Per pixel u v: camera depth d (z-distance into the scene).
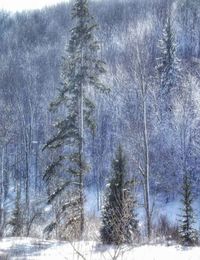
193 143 47.31
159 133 48.97
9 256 14.58
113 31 101.31
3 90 77.31
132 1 126.81
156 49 61.56
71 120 22.98
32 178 57.62
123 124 49.41
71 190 23.94
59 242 17.80
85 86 23.50
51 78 82.12
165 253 14.68
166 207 42.53
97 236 17.89
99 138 54.62
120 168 18.36
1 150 48.69
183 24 85.88
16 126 59.38
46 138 58.12
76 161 22.86
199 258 14.08
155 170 47.34
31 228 27.73
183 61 67.62
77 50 22.97
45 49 114.06
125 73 49.03
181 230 17.62
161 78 53.25
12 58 102.75
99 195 47.59
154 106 50.00
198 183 44.38
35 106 66.56
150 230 19.20
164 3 103.81
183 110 48.91
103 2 133.00
